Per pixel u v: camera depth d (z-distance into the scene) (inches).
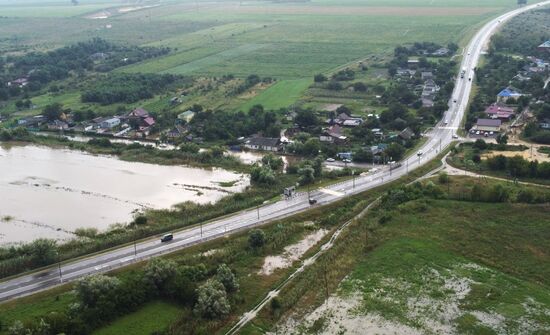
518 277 4239.7
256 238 4751.5
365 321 3786.9
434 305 3934.5
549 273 4266.7
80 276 4286.4
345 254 4648.1
